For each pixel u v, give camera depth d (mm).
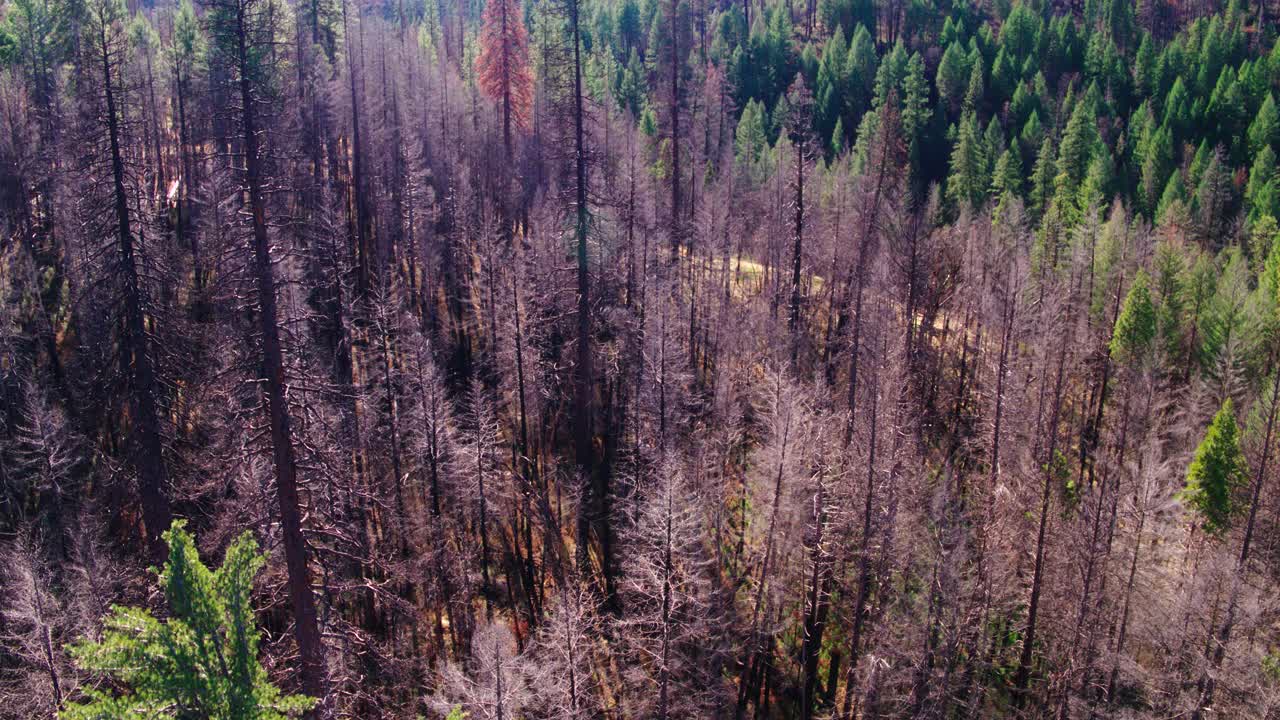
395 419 37625
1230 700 29875
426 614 36156
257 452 19672
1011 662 36312
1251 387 48625
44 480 35219
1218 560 32375
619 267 46594
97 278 29297
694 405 41562
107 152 27953
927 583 32031
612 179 48156
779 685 35844
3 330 38781
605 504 40906
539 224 47281
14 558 27766
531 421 45000
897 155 84625
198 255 40125
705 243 52062
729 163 61844
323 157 55750
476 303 48125
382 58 65688
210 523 29938
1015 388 42312
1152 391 44938
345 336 40688
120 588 29531
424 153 62000
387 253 52875
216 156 18781
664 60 81250
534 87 60188
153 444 28500
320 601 24812
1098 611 33125
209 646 14523
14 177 51000
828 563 33531
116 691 24531
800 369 42281
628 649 34594
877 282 43406
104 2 28000
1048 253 62938
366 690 30391
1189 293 56969
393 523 35969
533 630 36406
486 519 39188
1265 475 36562
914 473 34906
